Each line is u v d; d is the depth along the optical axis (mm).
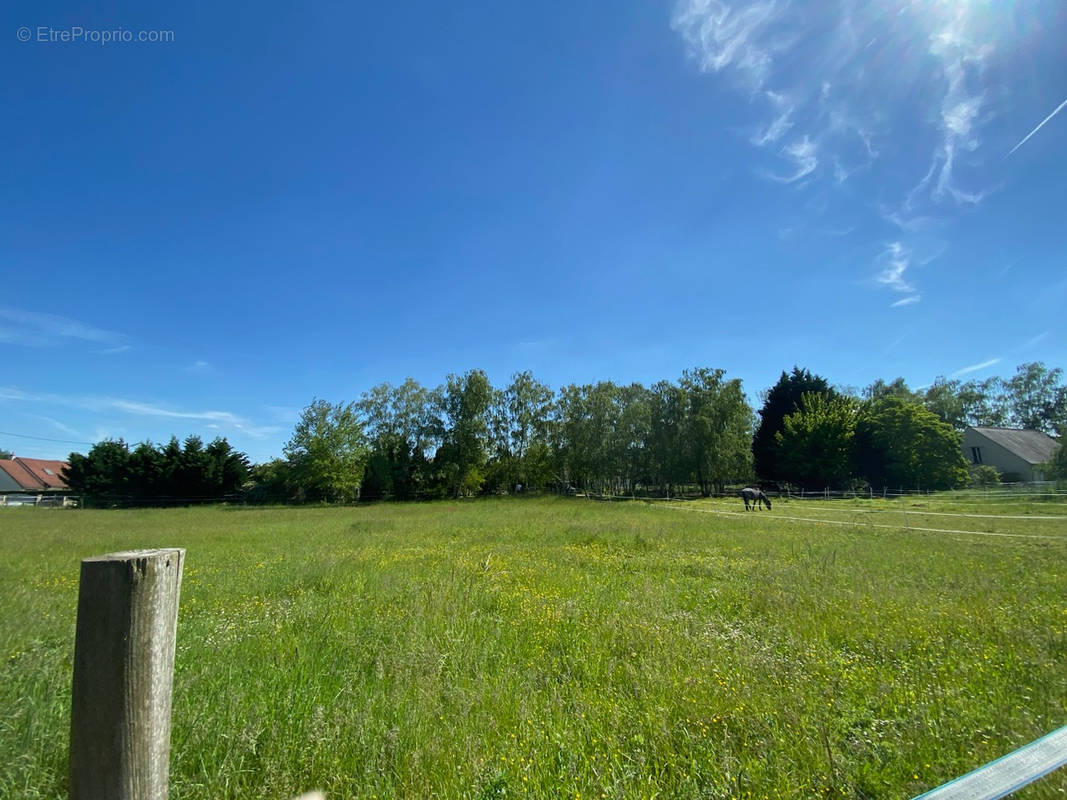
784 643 5484
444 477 61219
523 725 3652
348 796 2939
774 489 57875
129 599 1526
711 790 2934
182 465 55406
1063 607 6641
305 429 55969
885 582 8242
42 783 2889
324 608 6934
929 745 3348
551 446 65250
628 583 8945
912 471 44562
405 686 4289
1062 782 2889
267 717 3691
